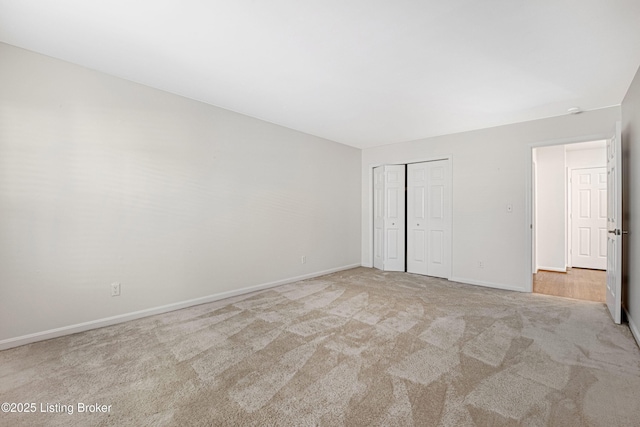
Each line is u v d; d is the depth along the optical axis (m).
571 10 1.84
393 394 1.77
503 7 1.83
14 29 2.12
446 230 4.84
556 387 1.83
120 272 2.90
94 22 2.03
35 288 2.46
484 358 2.19
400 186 5.47
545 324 2.86
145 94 3.06
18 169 2.39
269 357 2.22
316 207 5.01
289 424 1.52
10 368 2.06
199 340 2.51
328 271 5.24
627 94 3.04
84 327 2.70
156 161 3.14
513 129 4.16
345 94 3.22
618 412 1.61
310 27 2.06
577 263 5.95
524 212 4.07
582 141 3.67
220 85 3.04
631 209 2.89
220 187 3.69
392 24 2.01
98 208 2.77
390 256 5.54
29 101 2.43
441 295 3.87
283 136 4.44
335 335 2.60
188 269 3.39
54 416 1.58
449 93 3.15
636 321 2.59
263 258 4.18
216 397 1.75
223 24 2.04
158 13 1.92
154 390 1.81
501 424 1.52
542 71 2.64
